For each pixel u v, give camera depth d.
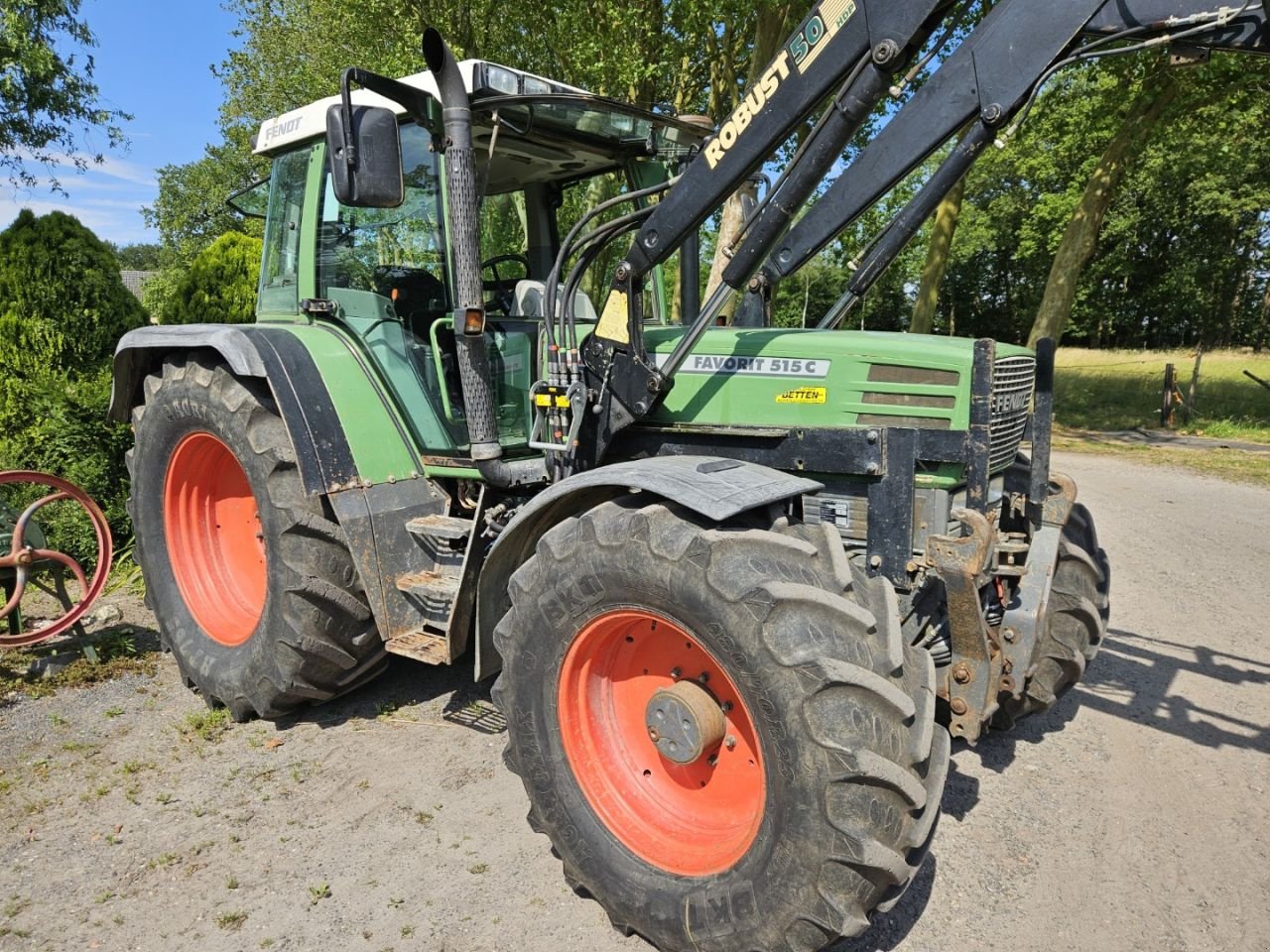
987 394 2.49
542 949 2.39
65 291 5.99
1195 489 8.80
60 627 4.16
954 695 2.45
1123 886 2.62
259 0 22.30
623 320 2.85
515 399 3.51
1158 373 20.44
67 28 12.03
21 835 2.90
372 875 2.69
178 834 2.90
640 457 3.08
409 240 3.41
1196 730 3.61
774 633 2.05
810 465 2.66
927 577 2.69
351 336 3.66
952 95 2.40
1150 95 11.69
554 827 2.54
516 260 4.16
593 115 3.43
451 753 3.42
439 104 3.00
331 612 3.35
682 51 9.77
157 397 3.93
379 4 10.42
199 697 3.98
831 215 2.62
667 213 2.68
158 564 4.07
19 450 5.70
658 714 2.43
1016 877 2.67
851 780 1.95
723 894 2.18
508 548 2.82
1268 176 21.50
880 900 2.05
